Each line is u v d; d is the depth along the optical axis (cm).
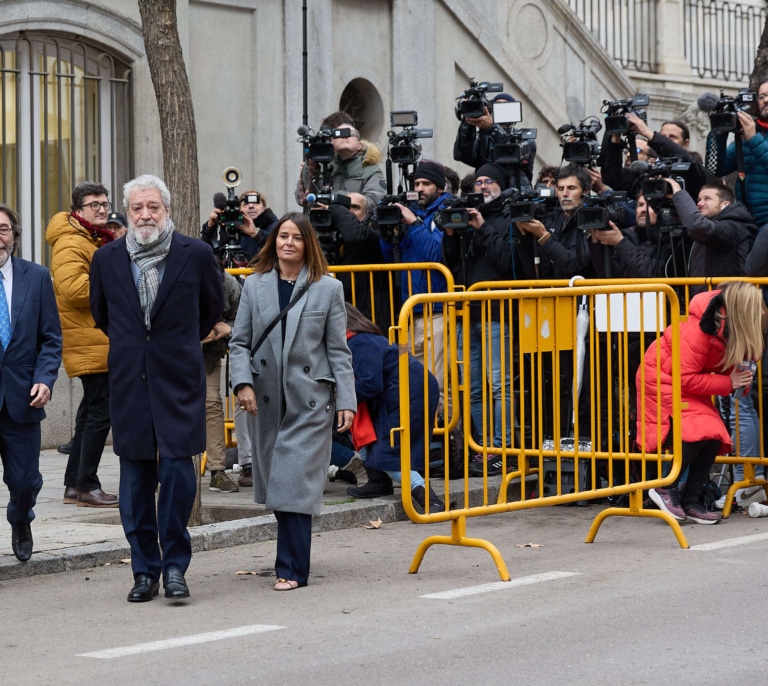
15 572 696
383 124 1519
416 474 838
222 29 1375
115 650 531
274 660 512
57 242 903
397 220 955
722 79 1998
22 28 1200
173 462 626
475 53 1600
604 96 1742
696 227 902
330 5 1459
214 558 744
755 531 796
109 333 636
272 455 655
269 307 657
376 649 526
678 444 779
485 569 696
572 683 476
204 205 1362
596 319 790
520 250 946
